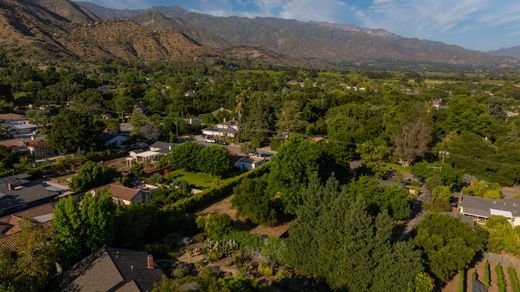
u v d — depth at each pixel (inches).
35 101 4921.3
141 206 1796.3
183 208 2183.8
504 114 5024.6
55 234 1462.8
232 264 1660.9
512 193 2787.9
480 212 2269.9
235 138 4188.0
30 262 1250.6
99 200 1551.4
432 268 1565.0
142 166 2962.6
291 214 2256.4
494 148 3147.1
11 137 3535.9
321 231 1498.5
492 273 1734.7
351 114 4485.7
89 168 2484.0
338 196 1577.3
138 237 1683.1
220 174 2888.8
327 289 1502.2
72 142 3171.8
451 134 3612.2
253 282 1176.2
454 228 1764.3
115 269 1302.9
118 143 3681.1
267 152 3833.7
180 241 1823.3
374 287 1353.3
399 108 4315.9
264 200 2042.3
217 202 2423.7
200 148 2997.0
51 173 2807.6
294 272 1616.6
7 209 2036.2
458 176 2723.9
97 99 4945.9
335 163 2586.1
